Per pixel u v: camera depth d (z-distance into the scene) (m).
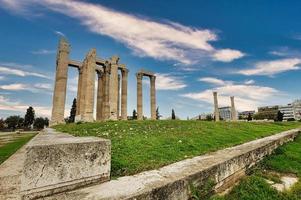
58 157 4.53
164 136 13.85
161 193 4.88
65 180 4.57
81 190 4.66
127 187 4.85
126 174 6.46
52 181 4.38
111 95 48.66
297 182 8.48
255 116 157.25
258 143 13.05
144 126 20.34
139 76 58.69
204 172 6.39
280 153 13.27
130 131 16.41
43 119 115.06
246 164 9.20
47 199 4.16
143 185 4.98
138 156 8.50
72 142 4.83
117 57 51.31
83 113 47.53
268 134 21.72
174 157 8.87
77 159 4.84
